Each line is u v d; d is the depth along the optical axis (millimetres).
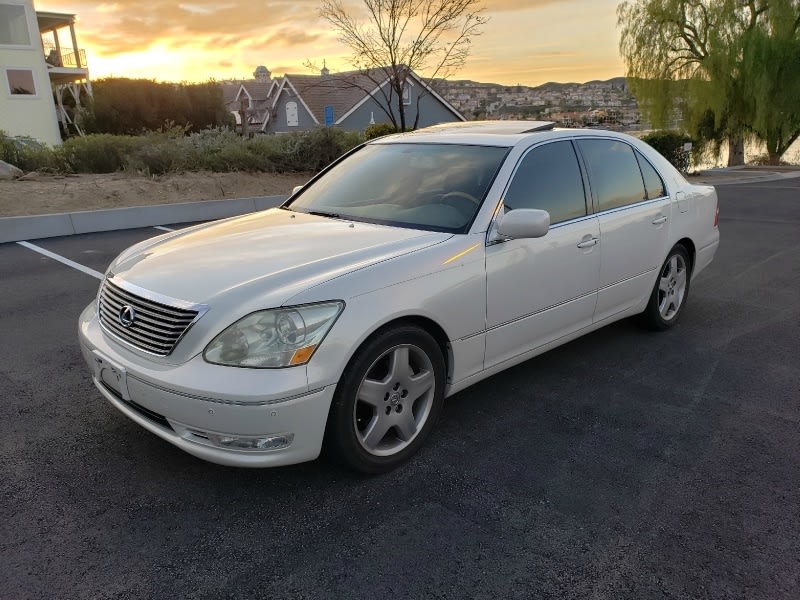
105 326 3162
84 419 3666
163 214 10805
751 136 26719
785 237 9734
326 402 2748
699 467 3209
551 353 4746
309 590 2375
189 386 2623
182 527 2725
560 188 3992
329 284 2799
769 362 4586
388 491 2992
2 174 12258
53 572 2451
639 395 4035
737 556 2559
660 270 4898
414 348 3092
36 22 29016
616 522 2771
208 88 38062
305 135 15297
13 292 6418
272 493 2969
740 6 24688
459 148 4055
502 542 2643
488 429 3588
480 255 3369
